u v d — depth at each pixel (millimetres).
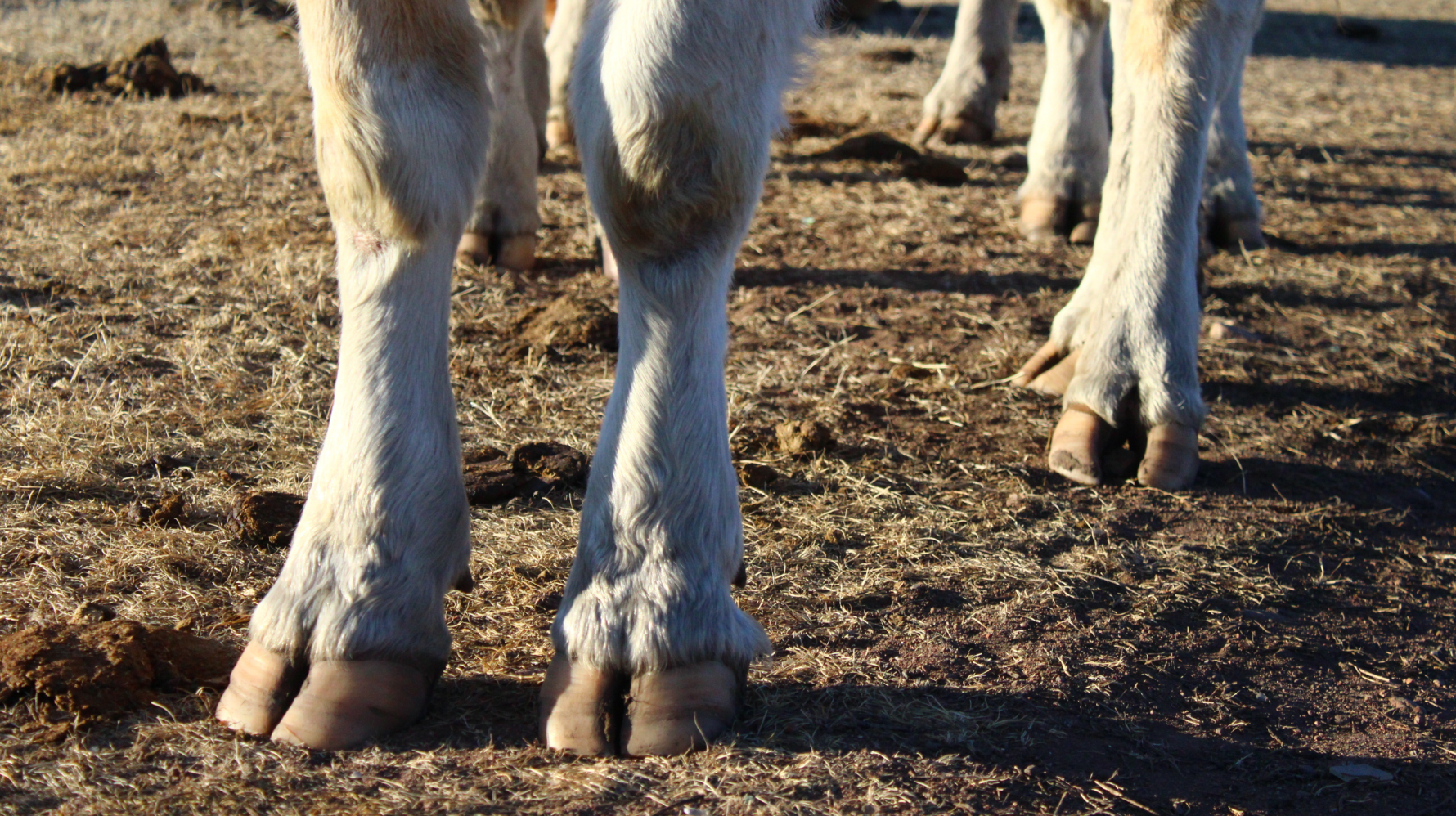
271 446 3305
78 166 5875
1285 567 3102
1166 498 3418
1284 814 2109
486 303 4457
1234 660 2646
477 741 2086
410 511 2086
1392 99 10484
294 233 5121
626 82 1961
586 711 2047
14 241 4805
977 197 6379
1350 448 3906
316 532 2098
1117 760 2209
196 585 2617
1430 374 4512
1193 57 3416
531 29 5777
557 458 3234
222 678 2238
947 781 2049
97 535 2760
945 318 4688
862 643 2555
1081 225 5699
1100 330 3568
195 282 4492
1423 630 2875
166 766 1970
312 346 3963
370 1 2000
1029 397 4035
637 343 2107
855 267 5215
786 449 3498
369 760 2004
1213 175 5789
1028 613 2727
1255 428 3969
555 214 5609
